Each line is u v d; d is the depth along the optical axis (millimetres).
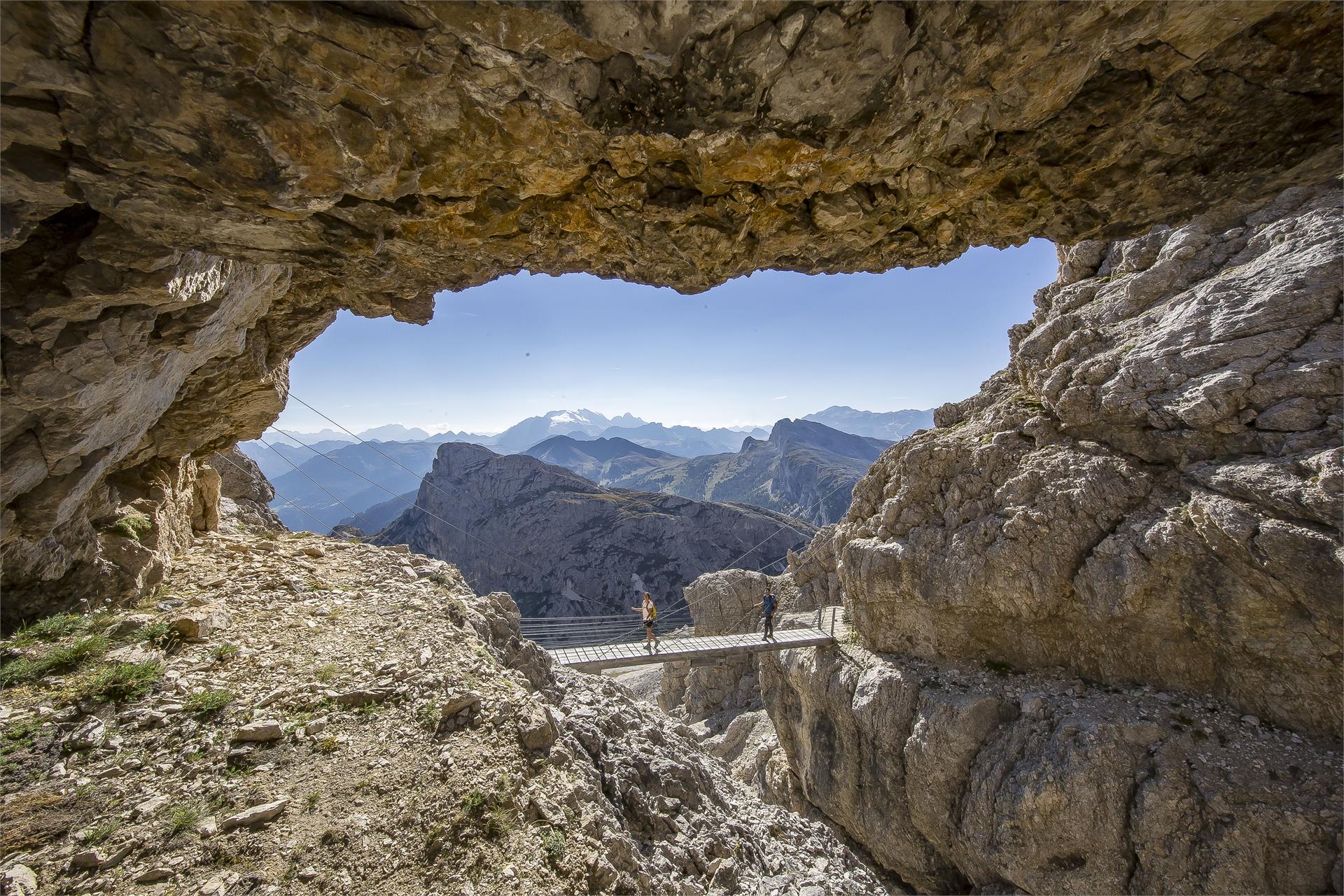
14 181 3953
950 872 18750
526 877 5965
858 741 21562
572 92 3902
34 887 4863
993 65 4055
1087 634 17750
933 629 20984
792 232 6023
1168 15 3795
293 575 12281
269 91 3465
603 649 22047
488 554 128375
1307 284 16062
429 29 3344
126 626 8727
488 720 8055
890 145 4688
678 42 3590
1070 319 22250
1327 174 5621
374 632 10148
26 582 8570
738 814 12812
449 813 6406
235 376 11023
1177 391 17391
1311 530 13523
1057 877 14938
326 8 3102
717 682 42562
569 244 6234
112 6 2910
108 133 3602
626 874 7004
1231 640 15031
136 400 7695
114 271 5152
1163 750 14547
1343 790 12703
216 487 15023
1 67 3070
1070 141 5094
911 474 23328
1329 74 4477
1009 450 21172
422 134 4137
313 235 5133
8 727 6426
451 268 6465
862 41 3668
